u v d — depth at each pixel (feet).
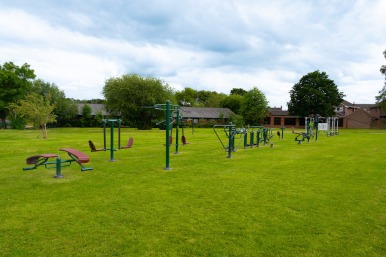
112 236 14.92
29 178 28.07
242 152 49.88
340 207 19.60
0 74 162.09
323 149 55.93
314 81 199.93
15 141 70.90
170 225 16.35
